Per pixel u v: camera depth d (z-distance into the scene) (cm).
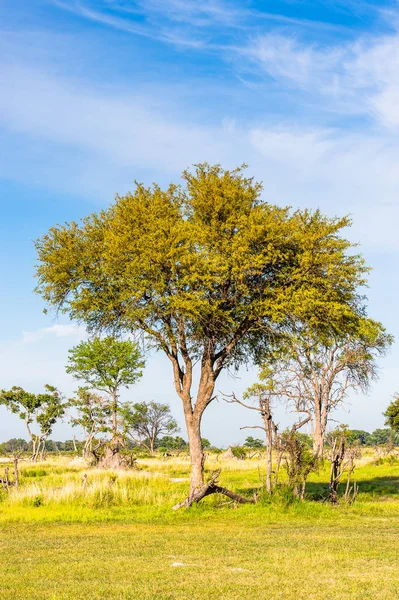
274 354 2444
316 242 2197
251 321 2339
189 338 2423
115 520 1814
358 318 2403
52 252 2347
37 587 889
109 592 845
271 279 2311
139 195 2348
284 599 796
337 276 2242
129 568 1034
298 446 2133
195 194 2341
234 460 5388
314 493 2392
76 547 1302
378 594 820
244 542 1346
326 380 4188
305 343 2325
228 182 2316
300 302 2100
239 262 2105
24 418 5953
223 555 1166
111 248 2158
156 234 2111
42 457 6116
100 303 2322
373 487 2838
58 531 1599
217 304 2125
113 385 4706
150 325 2259
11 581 939
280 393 3594
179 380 2316
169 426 8056
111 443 4309
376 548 1243
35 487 2281
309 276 2222
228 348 2325
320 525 1678
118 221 2273
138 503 2153
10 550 1274
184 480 3288
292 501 1989
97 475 3141
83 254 2302
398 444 11262
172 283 2148
